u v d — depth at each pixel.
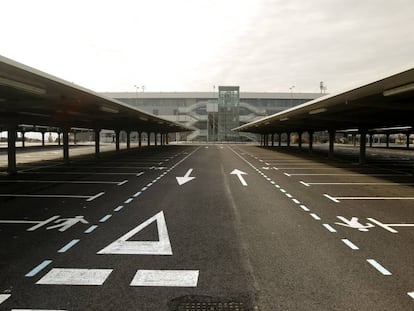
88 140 119.25
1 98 17.31
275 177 18.66
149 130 64.69
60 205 11.04
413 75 11.44
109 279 5.41
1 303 4.62
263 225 8.64
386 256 6.45
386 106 18.25
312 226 8.55
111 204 11.20
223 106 104.19
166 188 14.60
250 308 4.51
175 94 112.25
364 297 4.81
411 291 5.00
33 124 30.97
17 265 5.98
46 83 13.69
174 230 8.16
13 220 9.11
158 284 5.23
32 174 19.75
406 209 10.60
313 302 4.66
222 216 9.58
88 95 17.33
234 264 6.03
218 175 19.41
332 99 17.42
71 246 6.98
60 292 4.96
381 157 37.41
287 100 111.75
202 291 5.00
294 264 6.04
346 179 17.92
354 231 8.13
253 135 105.81
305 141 107.12
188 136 109.88
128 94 112.88
